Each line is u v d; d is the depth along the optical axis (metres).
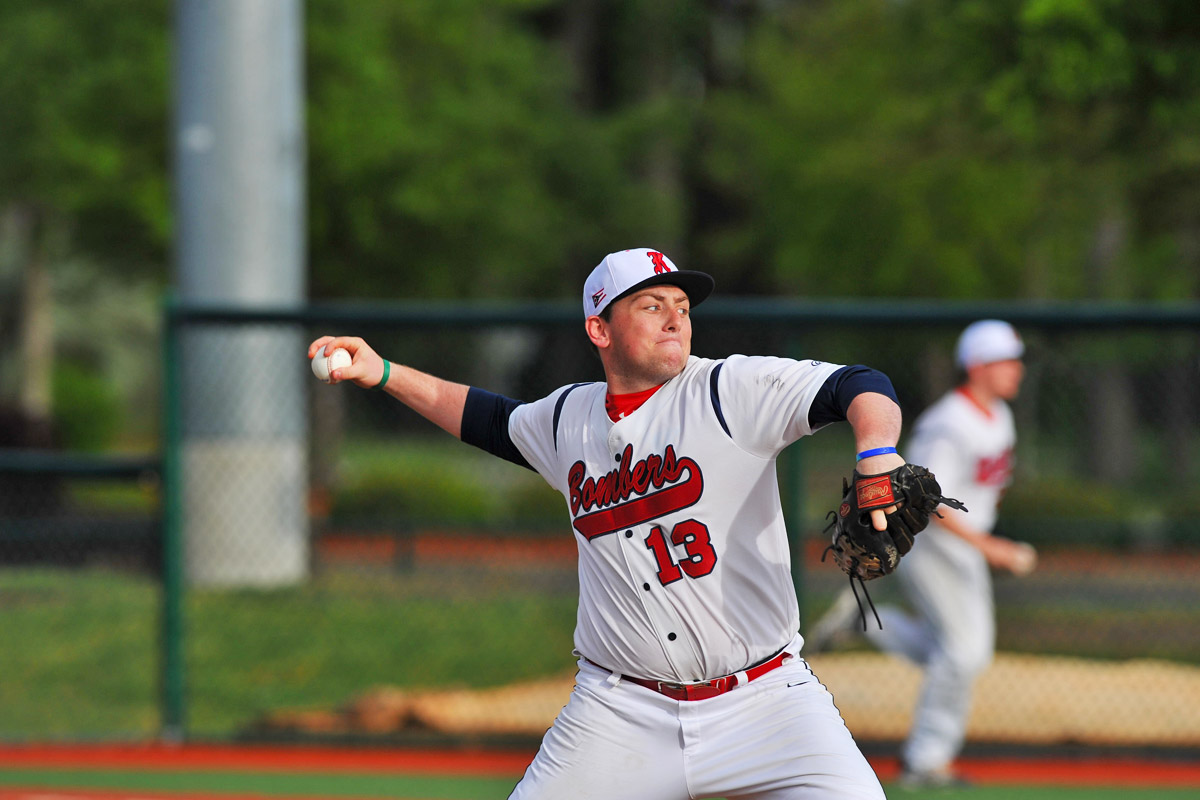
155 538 33.16
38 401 92.44
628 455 12.81
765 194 94.25
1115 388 71.31
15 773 25.80
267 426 43.84
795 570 27.11
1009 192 71.19
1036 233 66.50
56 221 85.12
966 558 23.55
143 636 35.91
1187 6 41.72
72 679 32.31
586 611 13.31
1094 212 58.72
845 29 86.50
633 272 12.62
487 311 27.53
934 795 23.91
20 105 67.00
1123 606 43.06
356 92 70.38
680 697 12.84
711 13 134.38
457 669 34.88
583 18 134.50
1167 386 56.75
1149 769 25.81
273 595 42.69
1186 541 45.75
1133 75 43.09
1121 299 82.00
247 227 47.00
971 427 23.28
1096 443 71.06
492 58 85.00
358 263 75.75
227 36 46.84
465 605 42.75
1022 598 43.50
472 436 14.30
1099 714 28.36
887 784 24.72
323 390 72.75
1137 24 42.50
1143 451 70.88
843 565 11.42
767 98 96.44
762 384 12.23
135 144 68.44
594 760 13.03
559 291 109.06
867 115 79.69
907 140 62.66
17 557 39.88
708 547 12.55
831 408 11.79
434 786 25.05
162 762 26.72
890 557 11.03
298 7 49.25
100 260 81.12
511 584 46.47
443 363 80.44
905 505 10.90
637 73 137.25
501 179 80.25
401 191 72.19
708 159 111.00
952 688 23.86
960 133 55.75
